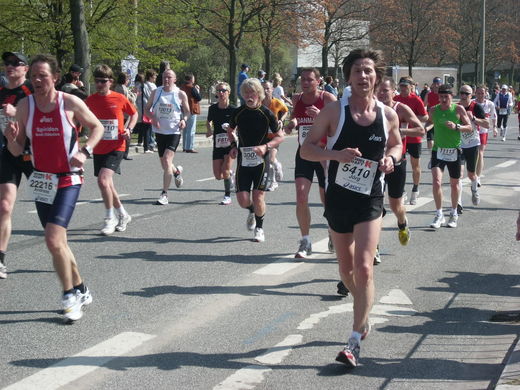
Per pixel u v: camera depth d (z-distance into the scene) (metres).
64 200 6.10
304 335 5.97
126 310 6.58
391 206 8.58
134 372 5.14
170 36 31.72
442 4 55.91
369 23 51.75
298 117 8.73
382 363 5.39
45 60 6.01
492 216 12.05
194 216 11.56
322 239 9.84
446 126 10.57
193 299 6.96
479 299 7.16
